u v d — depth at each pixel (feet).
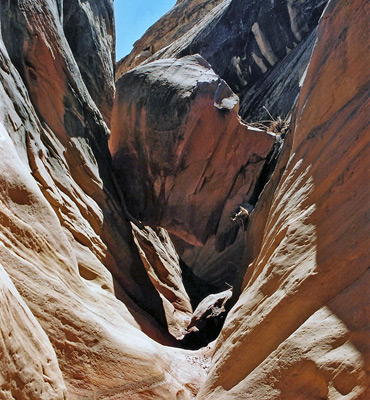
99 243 23.09
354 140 13.41
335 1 18.29
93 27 43.21
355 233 11.57
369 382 8.72
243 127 32.30
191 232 32.32
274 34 60.85
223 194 32.86
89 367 13.79
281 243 14.93
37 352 11.27
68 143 25.21
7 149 15.62
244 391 12.44
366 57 14.51
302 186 15.93
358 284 10.62
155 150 31.22
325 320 10.96
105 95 43.34
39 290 13.82
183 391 16.17
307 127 18.11
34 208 15.71
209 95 30.81
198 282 42.19
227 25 64.69
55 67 26.25
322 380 9.93
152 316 24.47
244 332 14.53
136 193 31.63
